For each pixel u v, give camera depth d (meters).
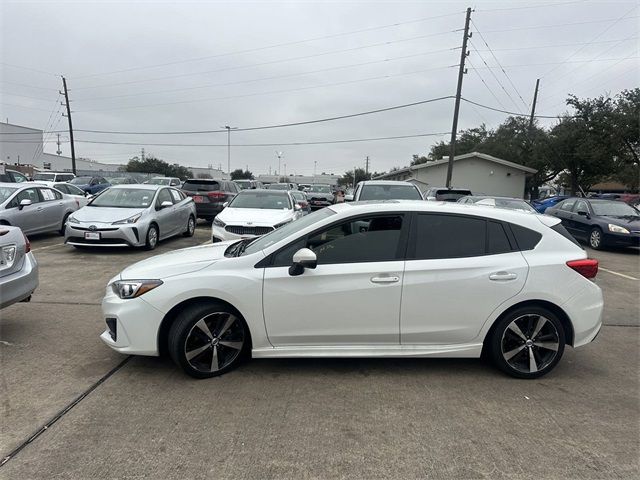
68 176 26.30
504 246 3.88
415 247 3.79
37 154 65.12
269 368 3.96
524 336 3.86
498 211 4.00
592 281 3.92
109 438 2.88
